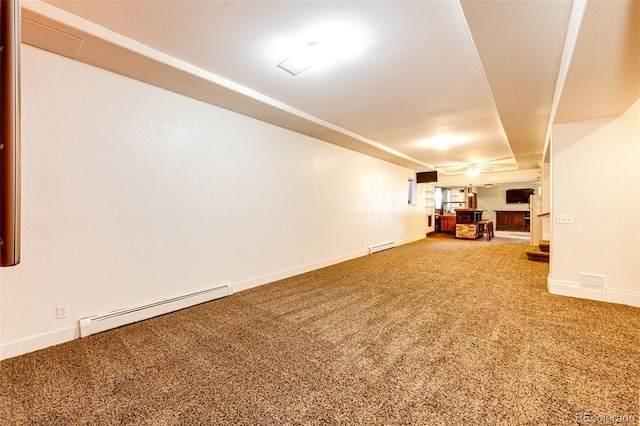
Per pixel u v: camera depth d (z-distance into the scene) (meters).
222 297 3.49
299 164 4.70
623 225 3.19
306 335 2.48
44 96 2.29
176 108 3.11
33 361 2.07
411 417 1.52
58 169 2.36
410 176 8.80
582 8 1.60
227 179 3.62
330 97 3.44
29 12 1.84
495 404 1.60
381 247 6.95
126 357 2.12
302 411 1.57
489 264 5.38
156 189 2.96
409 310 3.05
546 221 6.24
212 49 2.43
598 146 3.30
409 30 2.17
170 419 1.52
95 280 2.56
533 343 2.29
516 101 3.27
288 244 4.50
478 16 1.82
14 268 2.17
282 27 2.14
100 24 2.10
